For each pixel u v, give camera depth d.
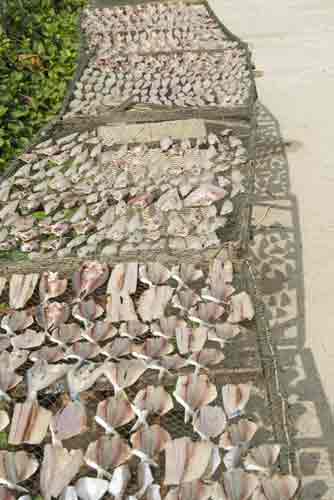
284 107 5.93
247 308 2.71
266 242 4.12
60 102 5.53
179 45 5.99
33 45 6.25
